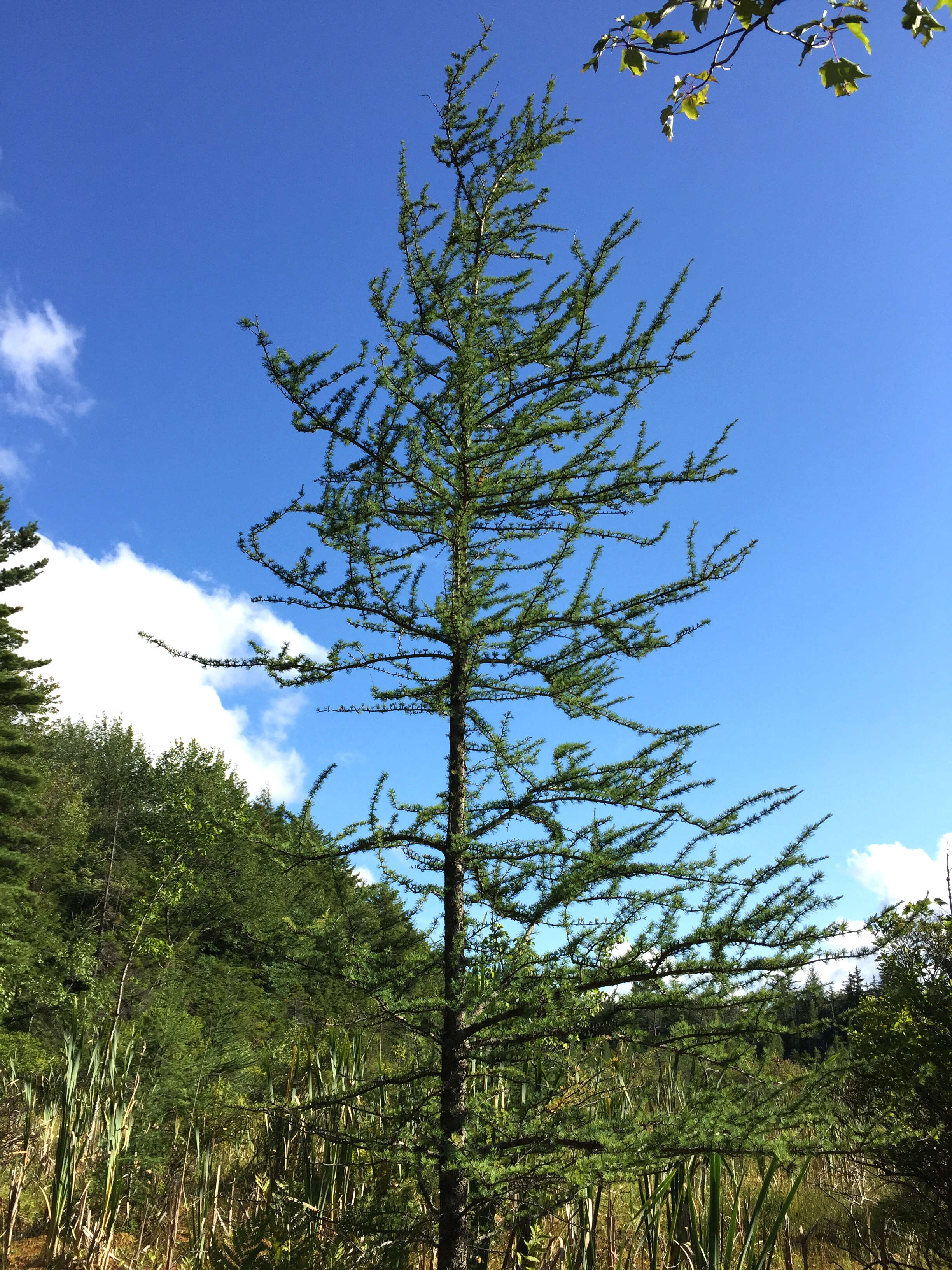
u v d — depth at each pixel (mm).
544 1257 4145
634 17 2041
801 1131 3143
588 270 3814
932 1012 4641
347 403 3738
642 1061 4266
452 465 4273
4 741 23000
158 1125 7484
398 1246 3727
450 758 3893
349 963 3596
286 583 3891
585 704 3797
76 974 19922
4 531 22281
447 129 4395
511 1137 3316
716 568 3553
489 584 4250
